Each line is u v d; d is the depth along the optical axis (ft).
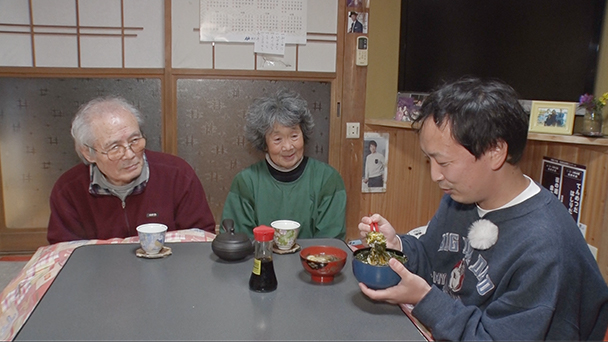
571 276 3.18
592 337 3.48
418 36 9.22
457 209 4.07
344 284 3.59
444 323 3.09
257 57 9.48
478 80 3.33
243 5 9.27
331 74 9.76
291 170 5.96
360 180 10.27
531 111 7.06
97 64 9.11
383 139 10.19
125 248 4.27
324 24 9.57
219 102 9.61
